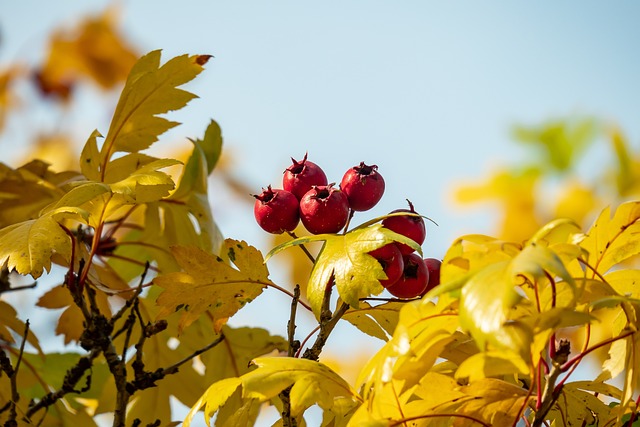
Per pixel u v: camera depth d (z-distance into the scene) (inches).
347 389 26.7
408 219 27.5
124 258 32.2
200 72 30.4
